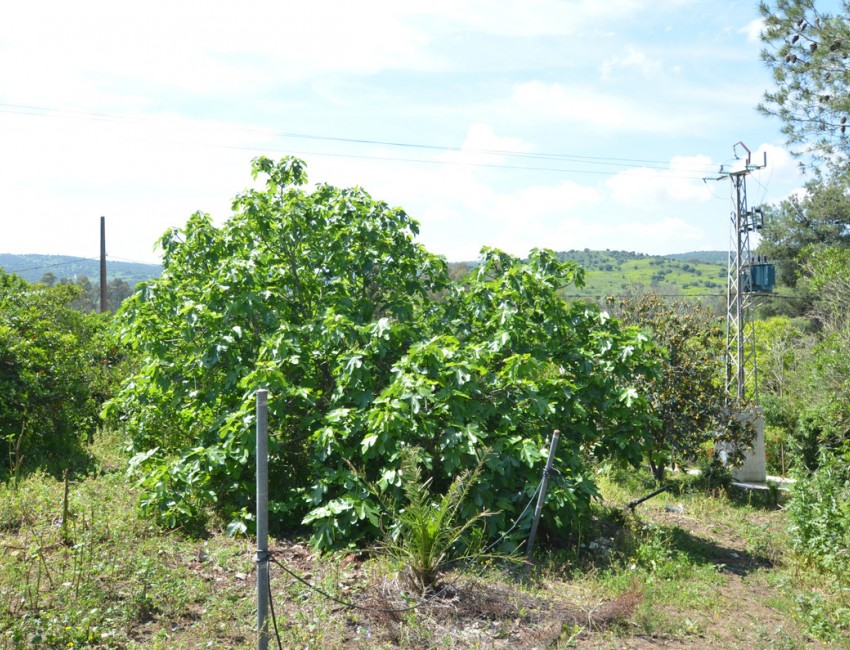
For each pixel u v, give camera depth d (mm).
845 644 6695
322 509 7578
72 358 13203
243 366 9039
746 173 19938
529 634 5988
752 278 20078
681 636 6492
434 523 6492
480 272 10664
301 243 10734
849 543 9438
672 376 15008
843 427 15734
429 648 5656
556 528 8797
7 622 5285
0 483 9438
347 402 8867
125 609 5688
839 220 34438
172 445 10039
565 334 10492
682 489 14703
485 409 8797
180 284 10320
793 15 14531
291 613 6051
